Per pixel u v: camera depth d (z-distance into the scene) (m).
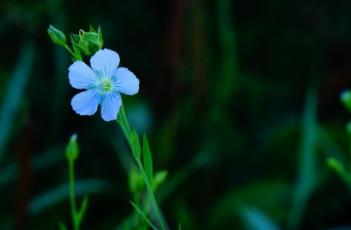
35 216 0.49
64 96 0.54
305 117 0.49
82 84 0.30
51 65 0.57
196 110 0.54
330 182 0.51
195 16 0.52
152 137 0.51
